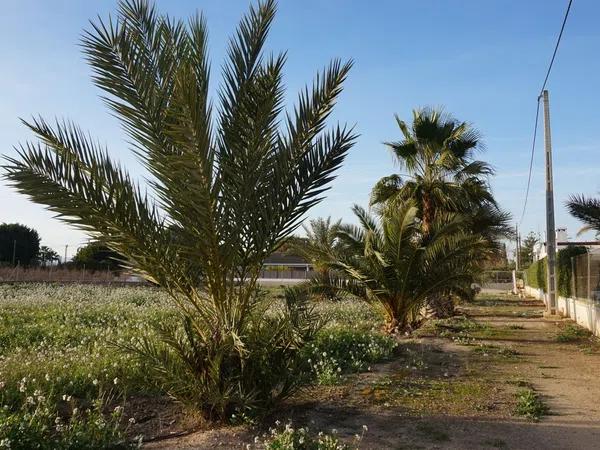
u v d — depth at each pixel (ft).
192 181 17.97
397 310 50.93
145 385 22.20
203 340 20.71
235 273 20.58
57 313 50.96
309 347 33.17
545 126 74.38
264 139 20.39
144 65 19.93
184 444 18.51
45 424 17.99
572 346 43.65
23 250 201.26
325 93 21.54
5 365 24.64
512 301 111.34
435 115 63.36
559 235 128.16
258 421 20.47
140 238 19.43
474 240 49.55
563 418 22.45
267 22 21.27
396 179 65.62
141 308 58.59
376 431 20.49
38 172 18.51
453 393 26.73
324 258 51.93
